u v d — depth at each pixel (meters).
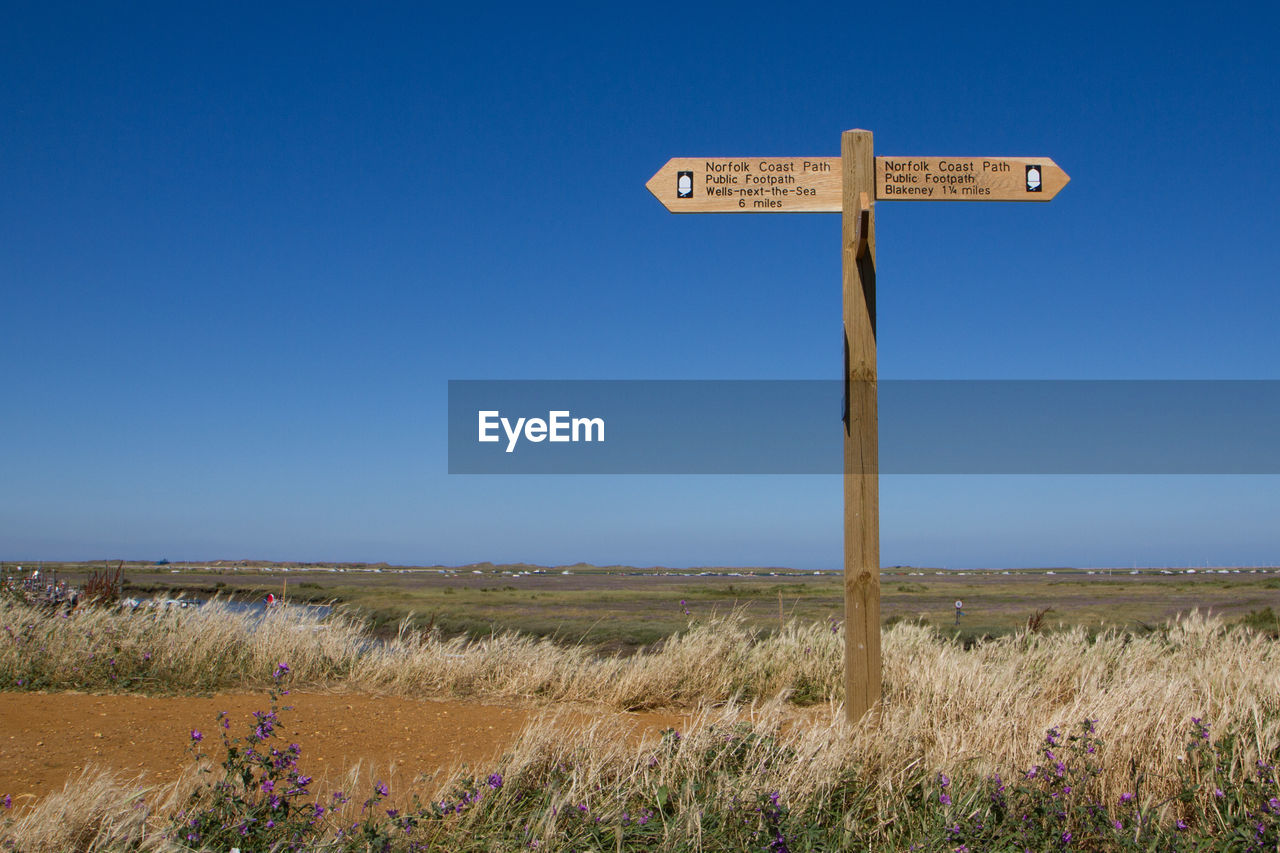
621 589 35.38
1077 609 22.06
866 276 5.39
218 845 3.57
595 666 7.99
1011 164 5.52
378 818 3.95
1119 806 4.26
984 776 4.33
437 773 4.84
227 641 8.30
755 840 3.79
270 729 4.35
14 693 7.01
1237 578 53.31
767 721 5.34
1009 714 5.48
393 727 6.05
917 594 32.44
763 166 5.50
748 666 8.16
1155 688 5.84
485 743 5.63
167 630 8.51
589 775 4.25
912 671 7.02
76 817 3.57
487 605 24.78
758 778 4.22
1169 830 3.96
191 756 5.08
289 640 8.29
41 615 8.98
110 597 12.38
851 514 5.28
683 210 5.50
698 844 3.68
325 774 4.74
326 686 7.65
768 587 36.31
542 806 4.04
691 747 4.58
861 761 4.58
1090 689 6.33
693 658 7.91
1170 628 10.66
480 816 3.94
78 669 7.63
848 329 5.36
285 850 3.51
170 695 7.10
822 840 3.91
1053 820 4.01
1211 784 4.37
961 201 5.50
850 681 5.21
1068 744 4.61
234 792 3.87
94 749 5.20
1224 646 8.74
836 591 30.91
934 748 4.85
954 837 3.78
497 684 7.62
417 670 7.80
